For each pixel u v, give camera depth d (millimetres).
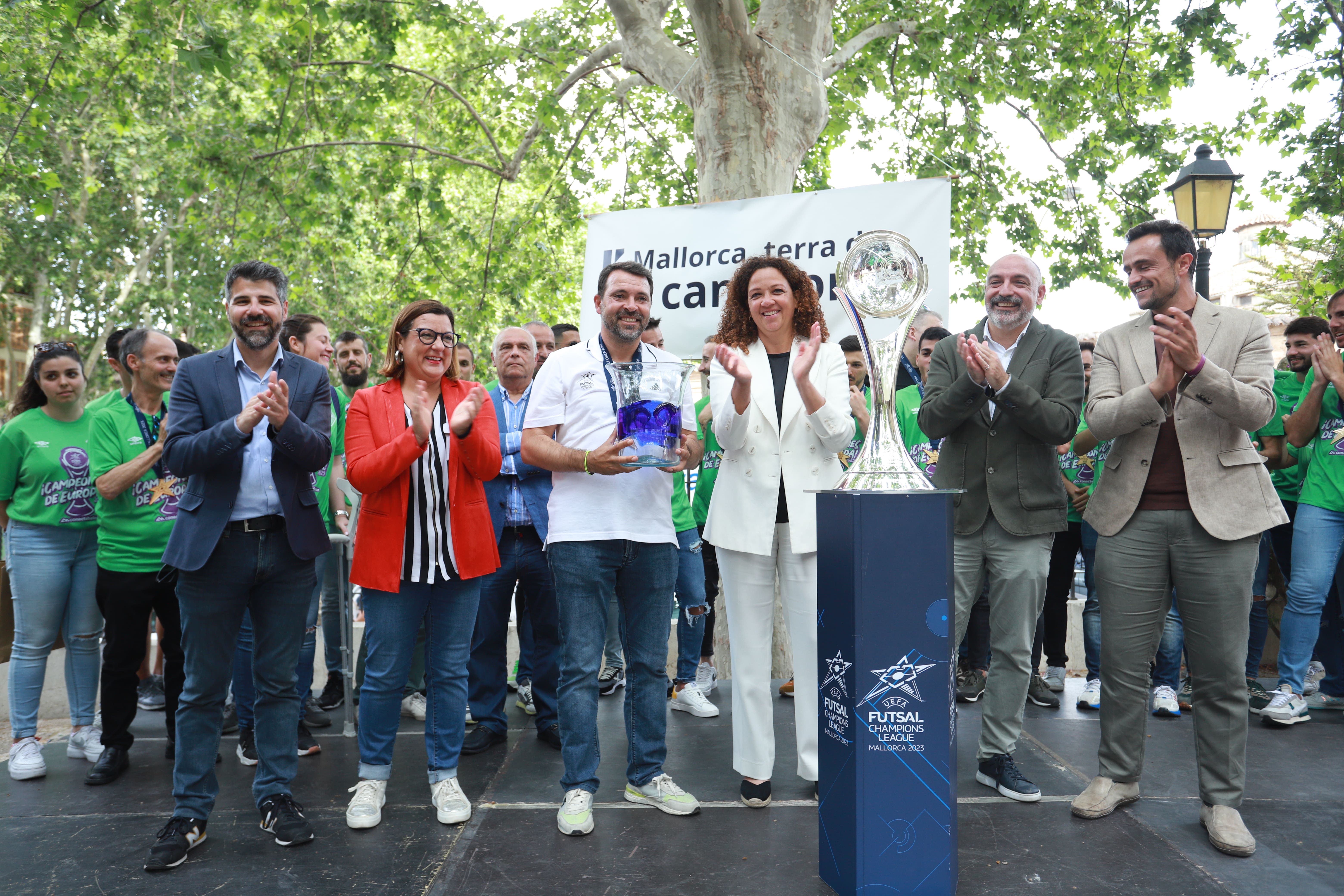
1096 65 9680
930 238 4688
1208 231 6281
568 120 9727
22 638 3576
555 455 2854
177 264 20016
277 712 2836
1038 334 3268
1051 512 3133
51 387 3676
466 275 11641
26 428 3643
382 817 2967
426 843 2732
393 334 3064
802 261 4887
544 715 3830
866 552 2225
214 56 7465
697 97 6273
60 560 3646
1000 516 3125
